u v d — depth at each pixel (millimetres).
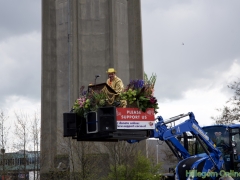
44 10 39219
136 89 13781
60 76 38688
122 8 39938
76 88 37438
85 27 38812
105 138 13461
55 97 38594
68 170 32906
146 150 36344
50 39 39125
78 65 37969
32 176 36219
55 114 38375
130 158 33031
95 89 13633
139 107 13594
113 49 38281
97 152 33750
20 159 34219
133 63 39875
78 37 38312
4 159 33469
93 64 38594
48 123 38062
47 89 38500
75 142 32406
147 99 13672
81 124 13758
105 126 12531
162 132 19750
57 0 39625
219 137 22688
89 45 38750
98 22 39000
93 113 13141
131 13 40344
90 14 39000
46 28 39062
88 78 38344
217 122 50094
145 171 32469
